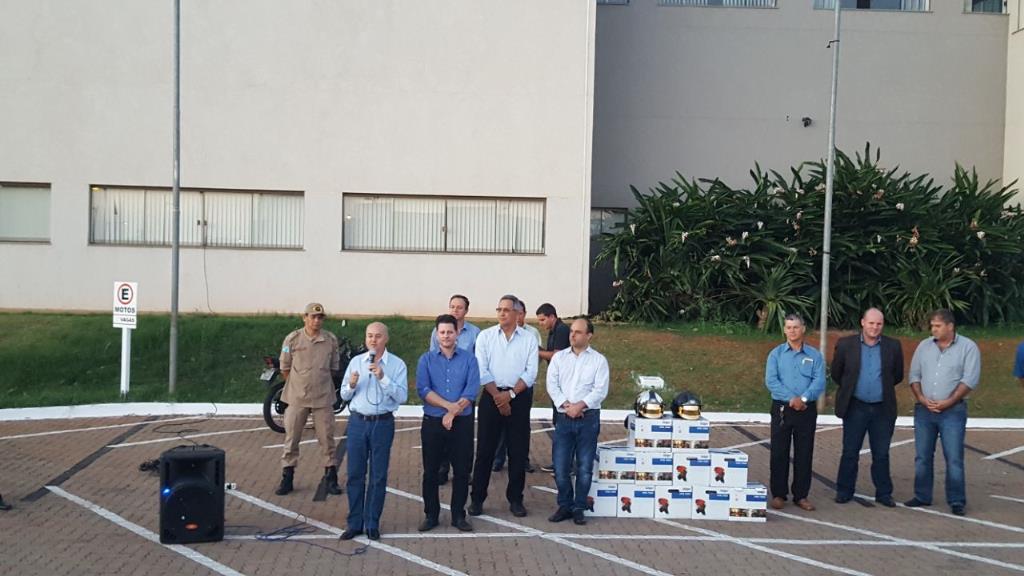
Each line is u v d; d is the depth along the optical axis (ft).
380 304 66.03
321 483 33.35
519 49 66.13
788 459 32.63
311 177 65.51
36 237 64.90
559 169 66.44
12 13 63.82
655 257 65.62
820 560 26.50
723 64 76.38
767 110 76.69
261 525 28.78
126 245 64.80
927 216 65.72
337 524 29.07
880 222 66.23
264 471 35.96
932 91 77.56
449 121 66.08
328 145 65.51
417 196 66.39
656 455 30.86
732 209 66.03
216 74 64.90
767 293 62.85
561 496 29.89
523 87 66.18
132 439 41.09
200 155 64.95
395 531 28.53
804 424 32.17
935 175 77.87
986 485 36.94
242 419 46.47
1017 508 33.27
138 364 54.70
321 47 65.36
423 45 65.77
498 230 67.05
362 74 65.62
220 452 27.25
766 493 30.81
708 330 62.69
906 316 64.34
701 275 64.28
